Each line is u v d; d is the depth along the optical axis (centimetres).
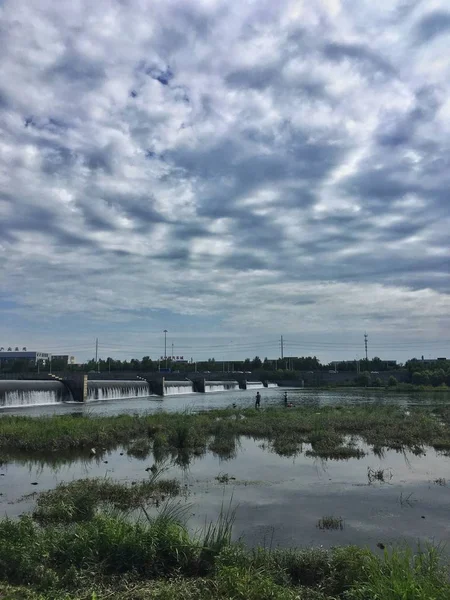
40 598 686
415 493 1450
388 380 12212
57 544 880
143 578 803
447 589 647
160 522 966
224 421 3019
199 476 1669
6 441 2208
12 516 1191
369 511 1265
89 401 6575
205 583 747
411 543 1033
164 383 8981
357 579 768
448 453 2145
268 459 2000
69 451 2144
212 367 17125
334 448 2175
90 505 1203
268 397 7925
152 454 2094
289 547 982
